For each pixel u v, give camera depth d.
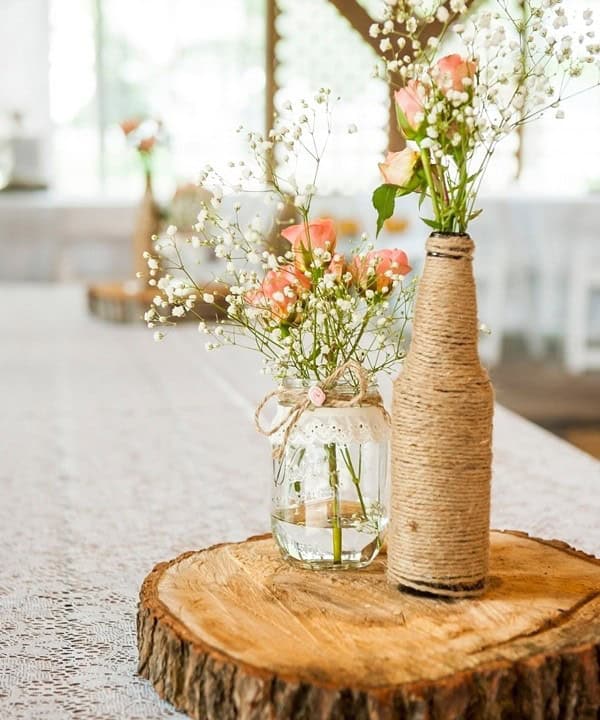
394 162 1.00
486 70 0.93
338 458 1.08
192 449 2.18
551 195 5.04
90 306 4.28
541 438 2.37
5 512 1.73
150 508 1.75
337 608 0.99
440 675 0.85
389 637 0.92
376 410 1.08
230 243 1.04
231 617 0.97
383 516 1.10
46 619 1.24
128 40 7.03
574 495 1.85
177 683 0.94
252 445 2.22
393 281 1.04
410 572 1.02
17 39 6.85
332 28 5.84
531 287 5.38
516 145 6.15
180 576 1.08
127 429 2.37
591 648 0.90
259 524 1.65
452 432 0.97
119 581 1.38
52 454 2.14
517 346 5.66
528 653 0.89
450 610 0.98
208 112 7.17
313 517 1.09
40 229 6.07
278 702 0.84
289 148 1.00
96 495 1.84
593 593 1.04
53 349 3.46
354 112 5.76
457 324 0.96
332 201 5.66
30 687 1.04
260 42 7.11
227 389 2.83
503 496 1.84
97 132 7.14
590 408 4.14
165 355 3.36
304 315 1.05
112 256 6.19
